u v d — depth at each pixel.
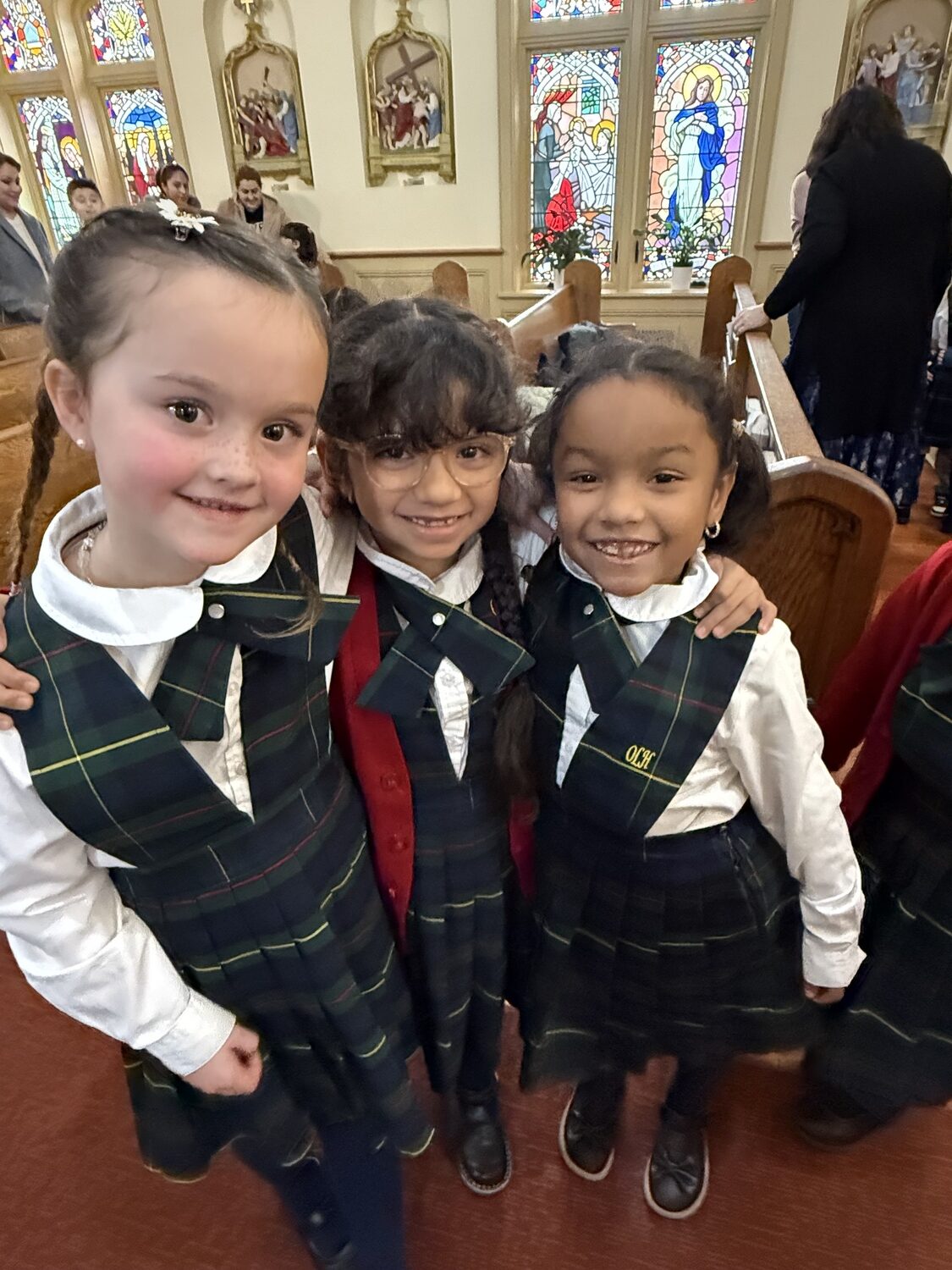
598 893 0.89
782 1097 1.18
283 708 0.71
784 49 4.43
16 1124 1.19
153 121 5.66
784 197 4.78
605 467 0.71
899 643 0.96
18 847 0.63
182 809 0.65
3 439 1.48
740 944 0.89
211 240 0.50
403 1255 1.03
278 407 0.51
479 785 0.87
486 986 0.97
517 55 4.78
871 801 1.00
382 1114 0.91
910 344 2.44
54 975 0.67
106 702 0.61
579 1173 1.11
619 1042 1.02
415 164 5.19
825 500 1.20
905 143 2.22
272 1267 1.04
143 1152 0.90
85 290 0.49
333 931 0.80
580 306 4.38
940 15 4.16
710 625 0.77
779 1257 1.03
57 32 5.38
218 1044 0.74
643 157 4.92
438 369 0.65
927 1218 1.06
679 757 0.78
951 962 0.90
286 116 5.24
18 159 6.05
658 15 4.52
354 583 0.80
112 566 0.62
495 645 0.79
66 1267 1.05
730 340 2.88
